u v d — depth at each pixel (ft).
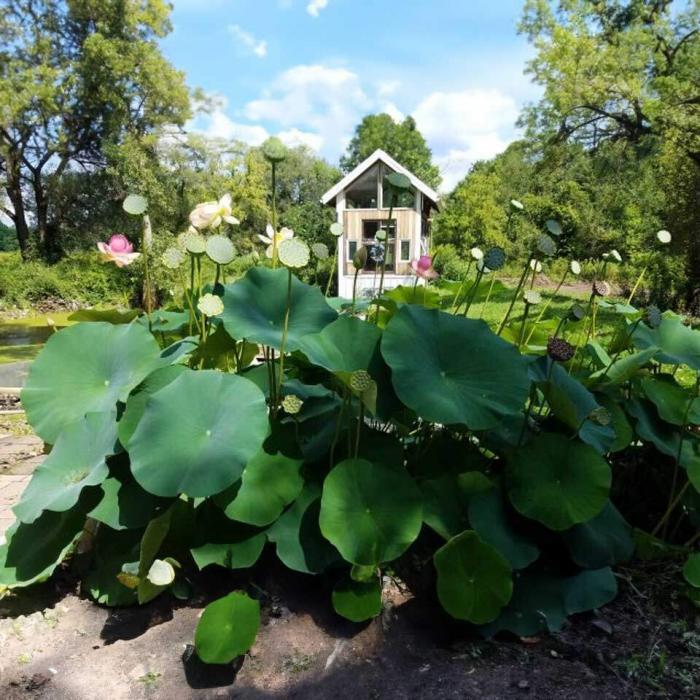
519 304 26.71
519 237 44.39
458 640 5.28
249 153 62.90
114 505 5.78
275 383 6.40
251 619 5.05
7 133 59.21
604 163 49.75
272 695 4.71
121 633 5.41
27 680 4.89
